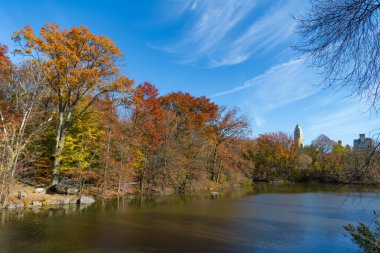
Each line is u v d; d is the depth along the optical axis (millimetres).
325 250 11086
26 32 19906
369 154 5121
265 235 13102
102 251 10359
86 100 25984
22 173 20250
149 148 30703
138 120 32031
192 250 10727
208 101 46594
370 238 10000
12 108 22016
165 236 12484
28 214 15805
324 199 26859
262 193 32781
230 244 11602
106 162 24500
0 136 17609
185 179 33281
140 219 15836
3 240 11242
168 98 44312
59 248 10547
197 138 37844
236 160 42750
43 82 19984
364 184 5625
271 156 61250
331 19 4617
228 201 24828
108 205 20469
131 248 10773
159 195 28516
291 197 28531
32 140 20922
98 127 25938
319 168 56375
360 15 4453
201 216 17312
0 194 16672
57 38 20984
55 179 22188
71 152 23094
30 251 10164
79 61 21875
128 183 28031
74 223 14234
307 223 15766
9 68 21000
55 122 24922
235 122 42219
